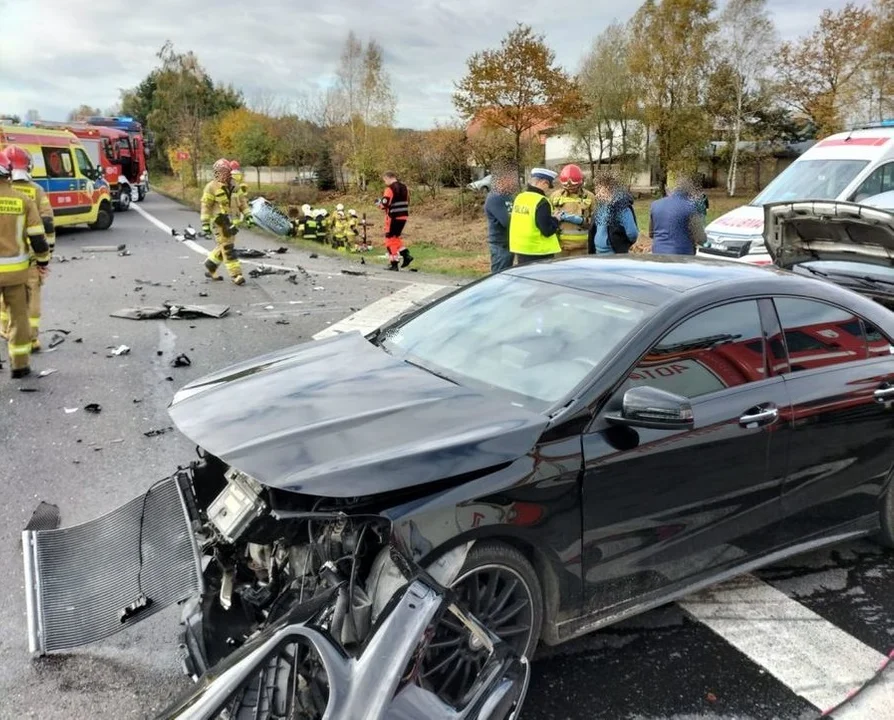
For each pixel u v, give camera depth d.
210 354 7.77
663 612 3.72
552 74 30.94
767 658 3.38
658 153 36.84
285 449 2.78
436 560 2.68
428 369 3.68
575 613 3.17
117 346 8.01
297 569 2.86
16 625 3.42
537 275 4.23
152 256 15.03
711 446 3.40
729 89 38.22
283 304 10.30
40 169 17.52
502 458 2.83
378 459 2.69
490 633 2.55
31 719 2.87
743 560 3.73
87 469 5.05
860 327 4.11
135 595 2.93
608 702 3.06
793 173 10.96
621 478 3.14
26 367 6.90
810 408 3.73
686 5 34.50
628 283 3.82
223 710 2.09
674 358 3.40
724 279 3.83
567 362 3.37
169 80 42.53
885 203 9.94
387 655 2.22
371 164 36.38
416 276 13.26
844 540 4.14
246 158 41.00
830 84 37.91
